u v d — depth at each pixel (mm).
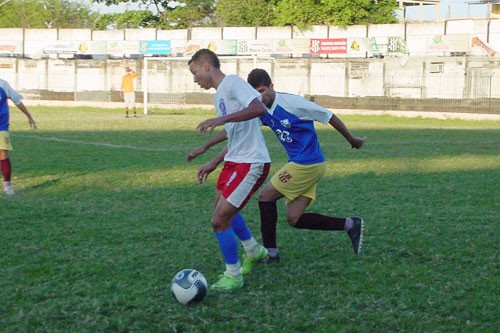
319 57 42031
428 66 37500
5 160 9148
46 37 47562
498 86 35500
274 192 5852
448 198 9352
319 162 5766
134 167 12344
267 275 5520
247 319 4461
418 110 33250
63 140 17453
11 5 61719
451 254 6219
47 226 7211
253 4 51469
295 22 45562
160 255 6070
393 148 16859
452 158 14547
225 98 5004
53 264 5730
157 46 44812
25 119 25719
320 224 5945
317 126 25375
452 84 36875
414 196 9500
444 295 5000
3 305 4684
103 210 8172
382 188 10211
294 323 4371
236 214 5277
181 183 10484
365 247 6473
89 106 37594
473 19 38969
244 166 5105
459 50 39031
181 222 7547
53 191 9547
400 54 40281
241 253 6344
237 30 44938
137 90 43969
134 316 4469
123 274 5457
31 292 4961
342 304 4773
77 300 4793
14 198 8938
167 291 5035
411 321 4445
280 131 5727
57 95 39781
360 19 45656
